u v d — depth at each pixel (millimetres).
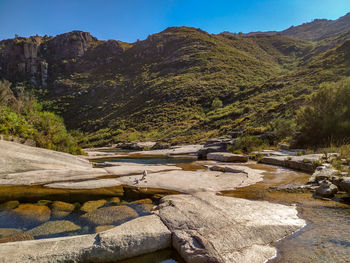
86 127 72438
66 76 118938
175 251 3303
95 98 91875
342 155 8695
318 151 11133
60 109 85688
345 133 12773
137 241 3221
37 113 13969
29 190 5906
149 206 4934
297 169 9023
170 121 56906
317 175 6516
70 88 103188
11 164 7188
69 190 6000
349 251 3049
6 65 119000
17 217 4395
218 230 3430
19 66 117000
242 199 4969
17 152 7777
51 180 6750
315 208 4602
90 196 5633
